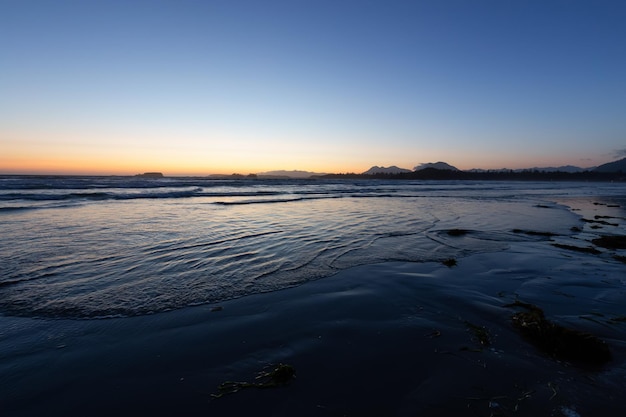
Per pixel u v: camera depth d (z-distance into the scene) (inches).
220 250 346.6
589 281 264.1
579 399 120.4
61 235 398.6
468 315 197.3
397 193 1541.6
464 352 155.0
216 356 150.6
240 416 113.6
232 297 222.4
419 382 132.6
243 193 1311.5
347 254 344.2
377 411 115.6
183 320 186.5
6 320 179.2
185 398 122.1
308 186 2299.5
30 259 293.7
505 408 116.2
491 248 382.3
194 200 941.8
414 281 262.2
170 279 253.3
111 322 181.5
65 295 215.9
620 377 133.8
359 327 181.2
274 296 226.4
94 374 135.5
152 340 163.8
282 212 694.5
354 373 138.6
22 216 545.3
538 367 141.9
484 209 832.9
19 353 148.9
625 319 191.3
